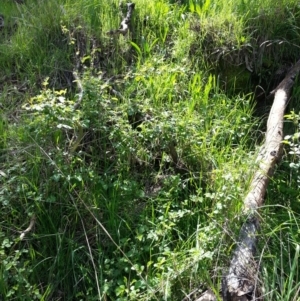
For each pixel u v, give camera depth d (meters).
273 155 3.51
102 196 3.40
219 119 3.99
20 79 4.42
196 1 5.24
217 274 2.79
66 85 4.34
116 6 5.12
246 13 4.71
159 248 3.09
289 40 4.61
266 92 4.50
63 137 3.66
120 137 3.60
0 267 2.98
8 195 3.29
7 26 5.07
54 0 5.11
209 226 3.05
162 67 4.23
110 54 4.55
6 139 3.74
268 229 3.18
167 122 3.64
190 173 3.53
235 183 3.34
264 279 2.70
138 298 2.79
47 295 3.01
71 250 3.17
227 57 4.47
